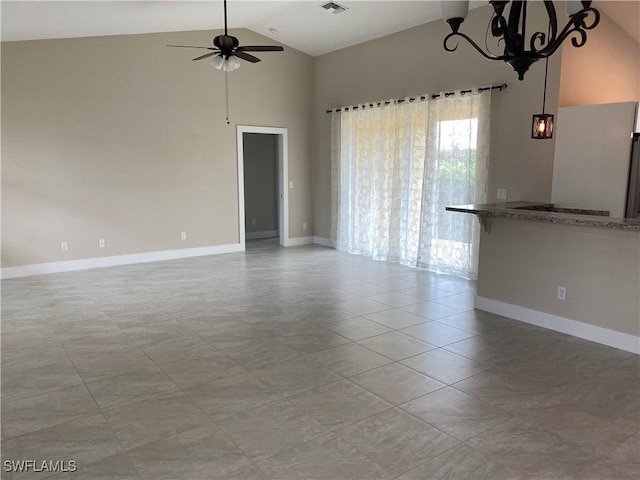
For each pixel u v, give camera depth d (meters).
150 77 6.44
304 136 7.99
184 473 2.09
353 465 2.14
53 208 5.93
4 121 5.51
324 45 7.28
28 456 2.21
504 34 2.59
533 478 2.06
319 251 7.54
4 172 5.58
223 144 7.17
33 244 5.85
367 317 4.25
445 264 5.88
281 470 2.11
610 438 2.36
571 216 3.58
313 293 5.05
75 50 5.86
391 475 2.07
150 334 3.82
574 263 3.71
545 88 4.75
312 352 3.45
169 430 2.43
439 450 2.26
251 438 2.36
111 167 6.29
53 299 4.81
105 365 3.22
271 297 4.90
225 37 4.39
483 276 4.41
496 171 5.30
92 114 6.07
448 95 5.62
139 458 2.20
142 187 6.56
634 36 5.45
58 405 2.68
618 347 3.50
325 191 7.97
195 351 3.47
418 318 4.22
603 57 5.12
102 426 2.46
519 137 5.04
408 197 6.29
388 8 5.62
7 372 3.11
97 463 2.16
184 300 4.79
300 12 6.09
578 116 4.48
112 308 4.51
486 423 2.49
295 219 8.11
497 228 4.25
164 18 5.79
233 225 7.45
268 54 7.39
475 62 5.39
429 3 5.36
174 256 6.96
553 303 3.89
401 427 2.46
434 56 5.84
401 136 6.31
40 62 5.65
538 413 2.59
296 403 2.71
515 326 4.00
